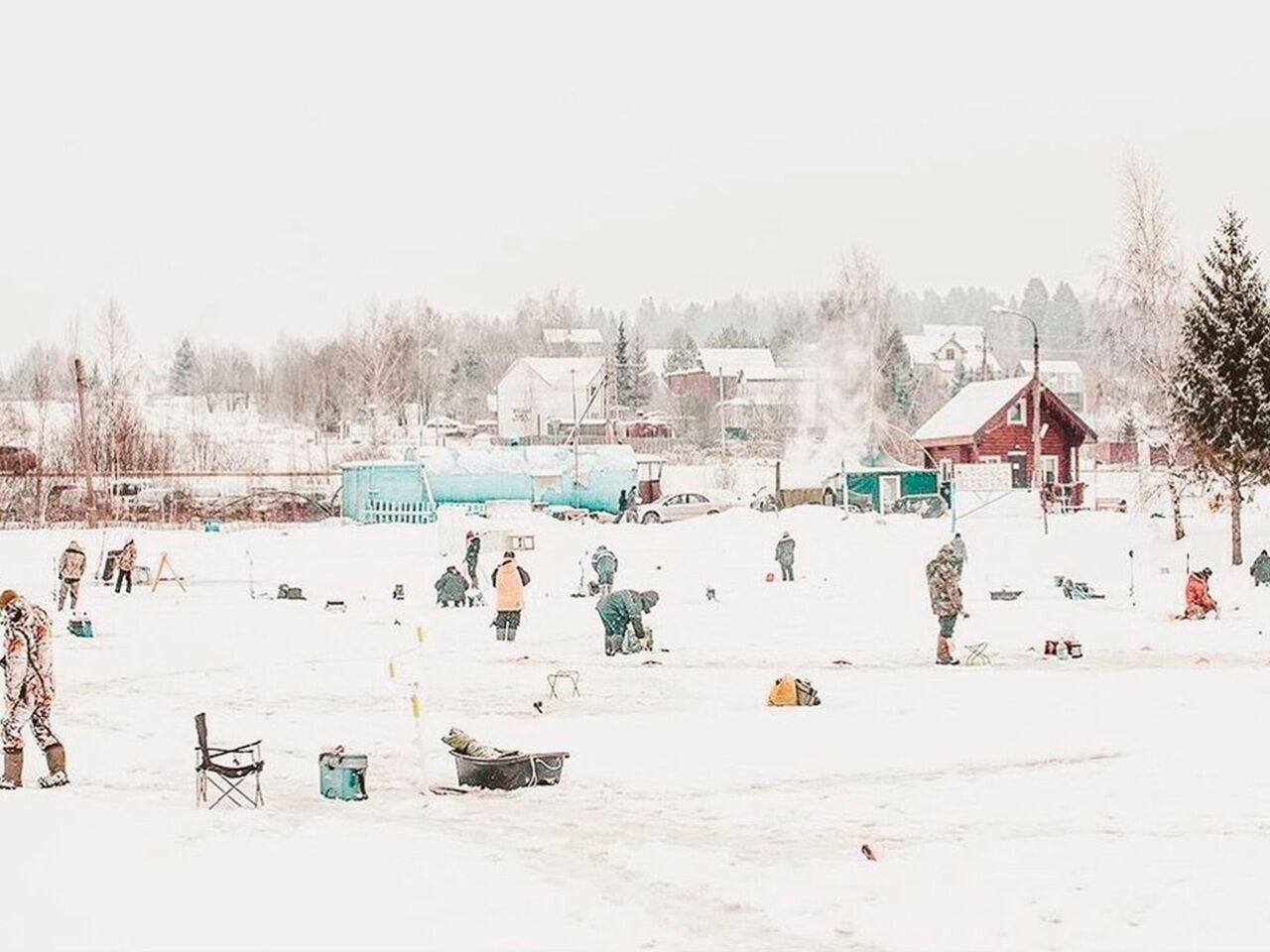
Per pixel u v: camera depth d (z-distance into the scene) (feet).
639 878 39.09
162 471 273.54
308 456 347.77
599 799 51.31
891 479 252.62
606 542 182.91
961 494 224.33
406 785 55.01
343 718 71.36
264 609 133.69
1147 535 170.09
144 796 51.34
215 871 37.99
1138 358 181.06
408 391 451.12
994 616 119.96
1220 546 159.43
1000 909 34.88
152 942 31.73
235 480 278.67
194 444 326.24
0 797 49.01
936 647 100.48
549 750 60.64
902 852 41.01
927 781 53.06
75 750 62.34
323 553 178.09
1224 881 36.29
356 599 146.61
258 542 183.11
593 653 100.83
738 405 479.41
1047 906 34.91
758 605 132.26
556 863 41.01
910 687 78.59
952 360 621.31
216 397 554.46
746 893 37.09
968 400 299.58
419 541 183.62
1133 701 70.54
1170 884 36.27
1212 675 79.41
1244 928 32.55
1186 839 41.19
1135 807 46.62
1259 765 52.90
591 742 62.49
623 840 44.09
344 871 38.09
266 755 61.67
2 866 38.40
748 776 54.85
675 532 188.34
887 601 133.90
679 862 40.19
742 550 176.24
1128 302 182.60
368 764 59.47
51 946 31.40
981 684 79.05
